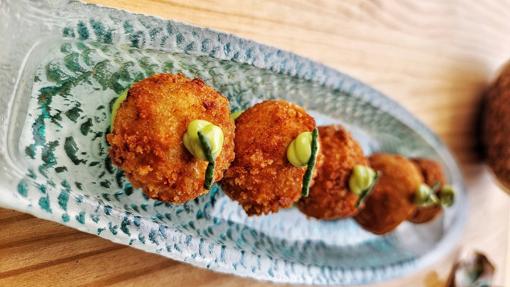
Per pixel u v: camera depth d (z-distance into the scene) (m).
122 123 0.14
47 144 0.15
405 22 0.30
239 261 0.18
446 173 0.32
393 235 0.29
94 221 0.14
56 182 0.14
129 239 0.15
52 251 0.16
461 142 0.35
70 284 0.16
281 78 0.21
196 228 0.18
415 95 0.31
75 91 0.15
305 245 0.24
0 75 0.13
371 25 0.27
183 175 0.14
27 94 0.14
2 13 0.13
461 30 0.33
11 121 0.14
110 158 0.16
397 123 0.28
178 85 0.15
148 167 0.14
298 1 0.23
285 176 0.17
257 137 0.17
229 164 0.16
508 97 0.32
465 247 0.35
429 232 0.31
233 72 0.19
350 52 0.27
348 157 0.19
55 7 0.14
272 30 0.22
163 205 0.17
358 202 0.19
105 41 0.16
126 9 0.17
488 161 0.34
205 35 0.18
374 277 0.26
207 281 0.20
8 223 0.15
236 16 0.21
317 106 0.24
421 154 0.31
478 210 0.36
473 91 0.35
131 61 0.17
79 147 0.15
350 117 0.26
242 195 0.17
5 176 0.13
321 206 0.19
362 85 0.25
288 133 0.17
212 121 0.15
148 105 0.14
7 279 0.15
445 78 0.33
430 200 0.23
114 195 0.16
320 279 0.22
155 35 0.17
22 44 0.14
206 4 0.20
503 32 0.37
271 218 0.22
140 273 0.18
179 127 0.14
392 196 0.23
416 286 0.31
